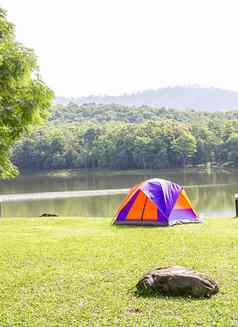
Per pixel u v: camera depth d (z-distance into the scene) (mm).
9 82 13570
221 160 110875
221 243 14102
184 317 7730
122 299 8742
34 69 14281
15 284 10008
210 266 11031
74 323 7656
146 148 109125
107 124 145125
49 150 118562
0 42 14664
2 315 8117
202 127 117625
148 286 8992
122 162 111750
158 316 7820
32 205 42125
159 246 13852
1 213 37031
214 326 7355
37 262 12055
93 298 8875
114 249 13508
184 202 19797
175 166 109188
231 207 38500
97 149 114938
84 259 12234
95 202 43625
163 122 123500
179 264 11336
